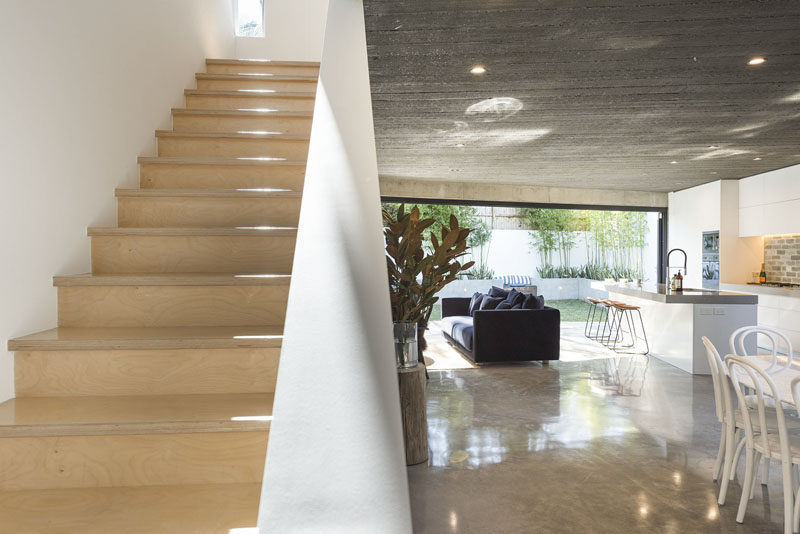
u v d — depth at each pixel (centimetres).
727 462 337
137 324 216
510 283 1412
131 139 304
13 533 133
